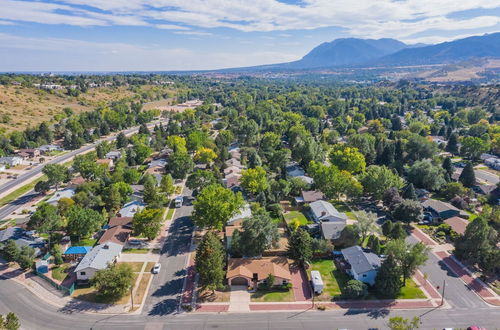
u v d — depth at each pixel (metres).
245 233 80.06
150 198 110.69
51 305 66.19
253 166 147.62
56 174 126.50
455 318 62.38
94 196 110.12
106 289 66.44
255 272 72.75
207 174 122.56
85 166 133.50
